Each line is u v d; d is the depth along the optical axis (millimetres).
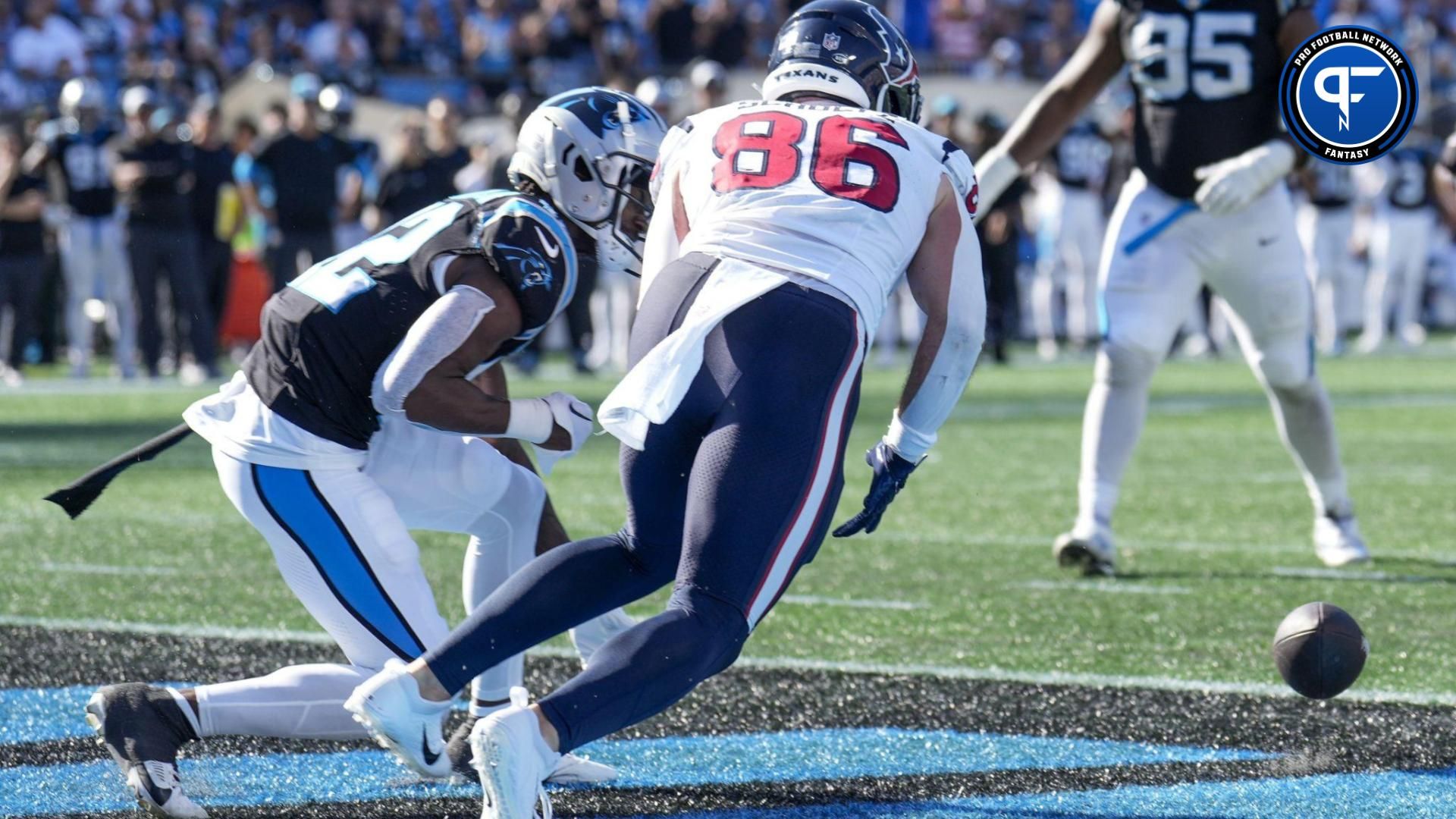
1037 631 11367
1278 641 8398
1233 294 13461
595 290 38312
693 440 7047
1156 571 13664
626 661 6465
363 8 48594
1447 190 39125
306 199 33031
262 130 41688
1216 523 16344
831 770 8180
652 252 7613
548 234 7555
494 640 6785
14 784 7887
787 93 7770
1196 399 30984
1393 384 33719
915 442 7504
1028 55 58688
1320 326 43219
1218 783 7934
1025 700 9516
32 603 12148
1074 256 41125
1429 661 10398
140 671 10117
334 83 37719
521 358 35125
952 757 8414
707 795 7797
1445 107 52406
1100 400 13445
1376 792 7785
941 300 7359
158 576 13250
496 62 48969
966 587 12992
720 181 7324
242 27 48875
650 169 8016
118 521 16203
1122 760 8336
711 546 6680
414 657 7617
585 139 7871
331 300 7641
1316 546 14250
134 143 32531
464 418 7379
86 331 34406
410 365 7250
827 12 7820
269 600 12336
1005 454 22266
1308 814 7465
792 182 7195
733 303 6926
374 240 7871
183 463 21016
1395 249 43969
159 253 32844
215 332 34344
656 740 8758
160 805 7172
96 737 8695
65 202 33594
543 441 7660
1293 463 21328
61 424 24984
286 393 7637
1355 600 12359
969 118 49344
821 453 6855
